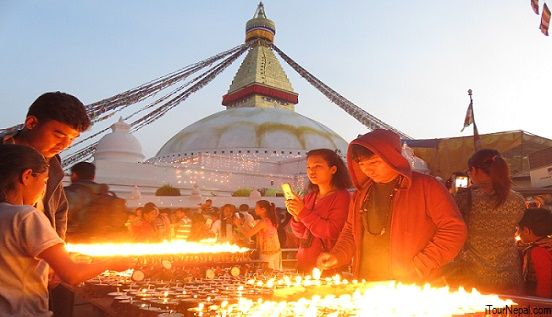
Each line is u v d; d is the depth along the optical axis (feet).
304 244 17.31
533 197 49.98
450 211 12.64
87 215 21.84
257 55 206.59
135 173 90.84
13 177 8.54
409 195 13.02
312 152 17.02
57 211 13.06
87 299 12.91
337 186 16.96
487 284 14.42
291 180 119.24
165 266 15.19
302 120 178.29
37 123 10.61
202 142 163.02
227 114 182.60
